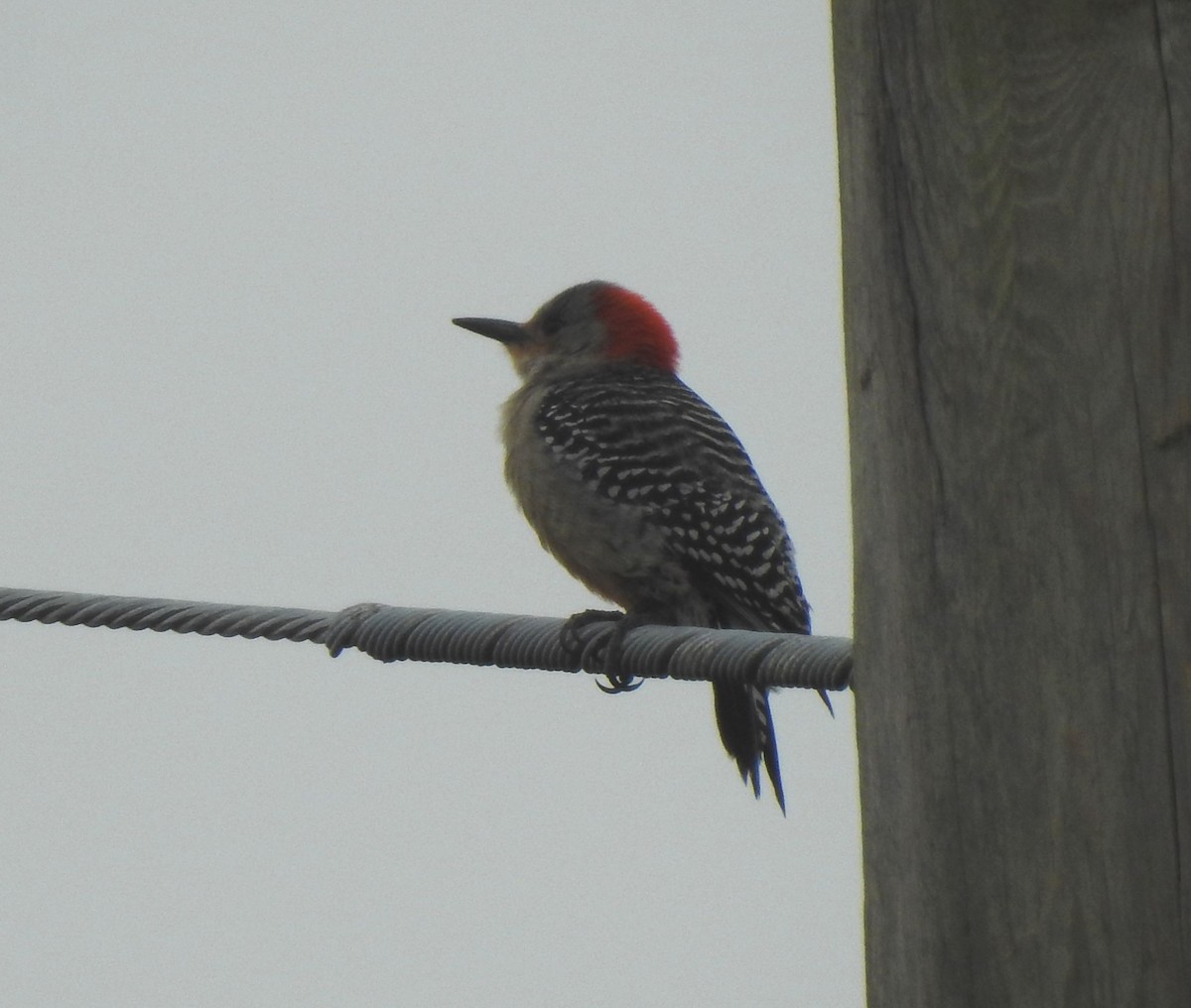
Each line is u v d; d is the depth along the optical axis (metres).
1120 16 5.26
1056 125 5.34
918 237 5.58
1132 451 5.20
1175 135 5.16
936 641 5.50
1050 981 5.28
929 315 5.55
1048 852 5.29
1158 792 5.12
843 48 5.86
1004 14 5.42
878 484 5.71
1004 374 5.41
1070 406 5.30
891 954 5.65
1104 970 5.20
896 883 5.63
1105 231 5.26
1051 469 5.32
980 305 5.46
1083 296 5.29
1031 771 5.33
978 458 5.45
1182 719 5.09
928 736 5.51
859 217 5.77
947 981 5.45
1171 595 5.12
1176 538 5.12
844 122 5.86
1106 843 5.20
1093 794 5.22
